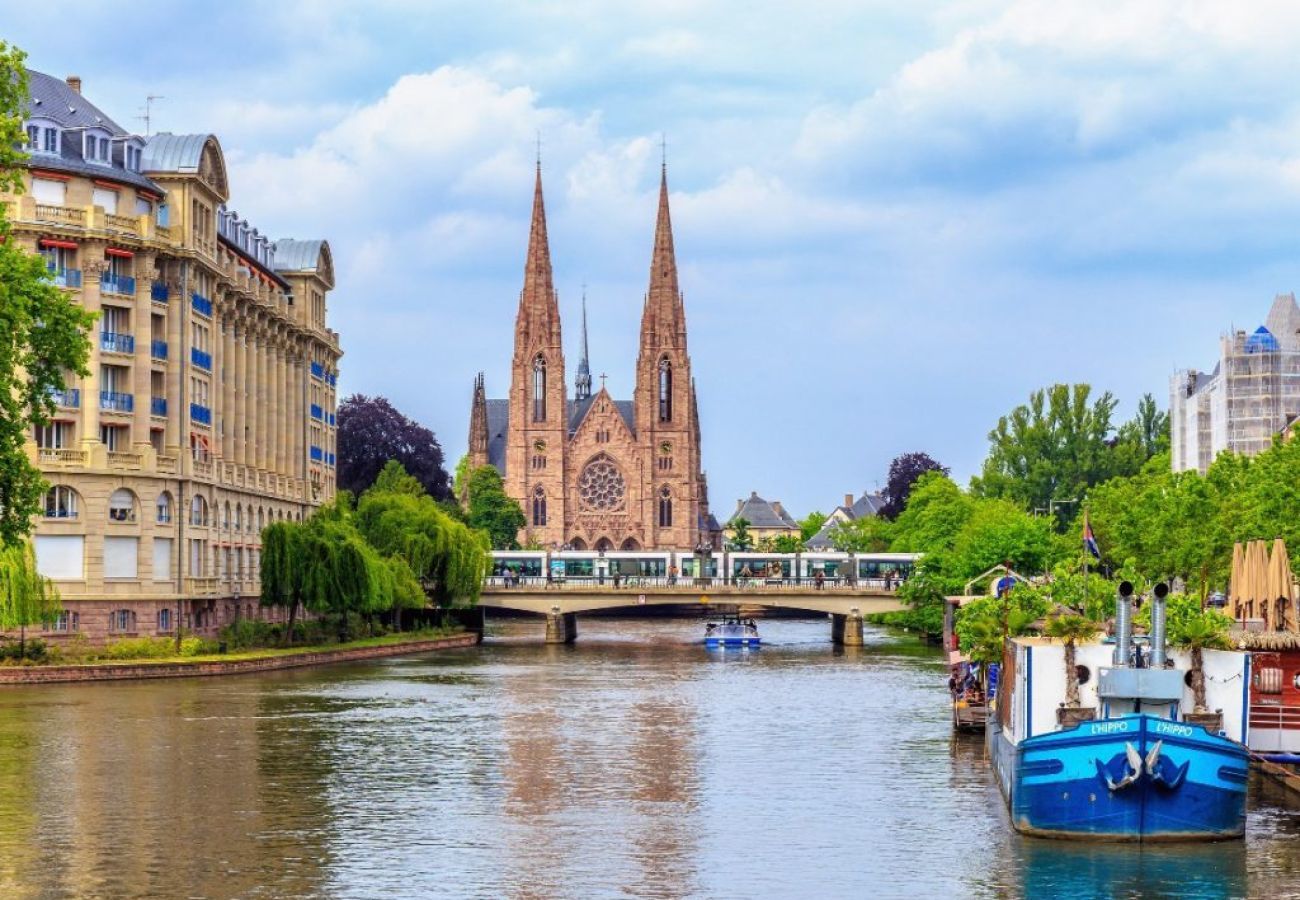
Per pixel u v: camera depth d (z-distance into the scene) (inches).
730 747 3198.8
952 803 2541.8
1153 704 2176.4
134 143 5231.3
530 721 3641.7
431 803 2534.5
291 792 2623.0
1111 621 2866.6
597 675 5098.4
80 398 4926.2
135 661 4598.9
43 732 3321.9
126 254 5049.2
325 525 5447.8
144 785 2682.1
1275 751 2566.4
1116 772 2096.5
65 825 2337.6
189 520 5172.2
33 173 4906.5
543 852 2177.7
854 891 1964.8
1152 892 1919.3
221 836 2267.5
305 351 7022.6
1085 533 2935.5
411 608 6889.8
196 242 5359.3
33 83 5078.7
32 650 4505.4
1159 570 4938.5
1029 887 1948.8
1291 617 2716.5
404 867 2084.2
